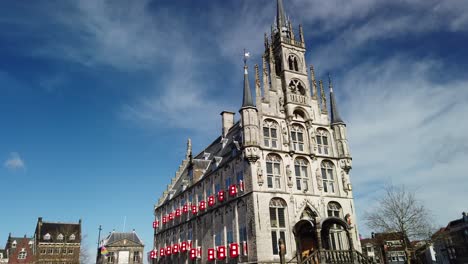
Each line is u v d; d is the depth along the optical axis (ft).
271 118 140.46
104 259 318.45
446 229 275.80
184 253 175.94
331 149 150.00
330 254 112.47
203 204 160.45
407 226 163.63
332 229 135.95
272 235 123.54
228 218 140.26
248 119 133.18
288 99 145.18
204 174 171.01
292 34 158.61
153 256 213.66
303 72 155.02
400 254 279.08
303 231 128.47
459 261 263.08
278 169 135.13
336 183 145.69
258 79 143.13
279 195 129.59
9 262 319.06
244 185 131.64
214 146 195.72
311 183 139.03
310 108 150.20
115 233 336.90
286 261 121.19
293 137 143.33
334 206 141.18
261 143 134.10
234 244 129.18
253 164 129.39
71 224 360.69
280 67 154.10
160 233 214.90
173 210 203.62
